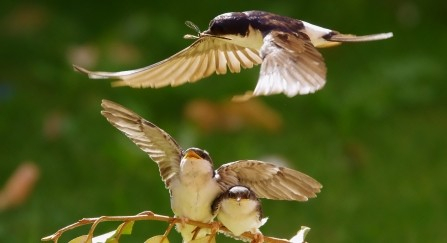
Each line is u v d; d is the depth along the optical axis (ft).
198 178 16.92
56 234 15.83
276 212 35.55
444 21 50.88
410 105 43.83
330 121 41.93
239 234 17.11
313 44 15.20
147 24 48.14
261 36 15.51
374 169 38.65
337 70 46.19
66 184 37.52
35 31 49.21
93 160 38.99
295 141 40.50
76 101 43.50
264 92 12.50
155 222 34.65
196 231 17.11
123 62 45.37
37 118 42.34
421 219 35.22
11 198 36.04
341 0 51.47
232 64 17.49
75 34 48.78
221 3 51.29
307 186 17.12
